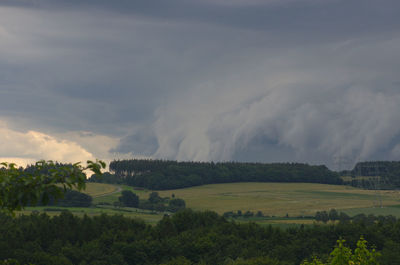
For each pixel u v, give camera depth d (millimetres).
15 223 134750
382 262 115000
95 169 12414
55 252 125438
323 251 138625
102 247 134625
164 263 125062
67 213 149750
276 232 153750
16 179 11828
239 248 140250
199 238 141750
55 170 12062
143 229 164250
